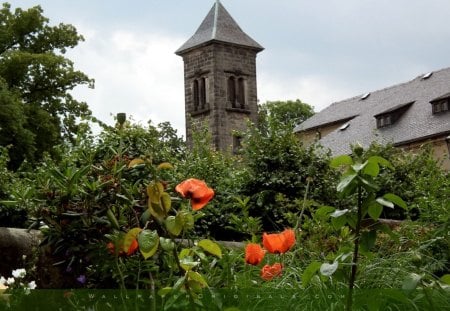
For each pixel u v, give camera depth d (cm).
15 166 3294
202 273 348
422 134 4444
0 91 3266
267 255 422
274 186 1042
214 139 6031
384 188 1189
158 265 338
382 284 356
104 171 384
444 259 426
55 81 3753
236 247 609
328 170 1055
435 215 511
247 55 6259
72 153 564
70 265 355
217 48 6147
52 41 3938
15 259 399
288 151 1087
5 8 3872
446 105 4512
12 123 3250
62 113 3784
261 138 1116
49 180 376
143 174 380
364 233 234
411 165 1358
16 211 638
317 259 445
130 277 338
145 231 247
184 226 253
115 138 679
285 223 967
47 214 364
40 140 3547
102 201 357
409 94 5056
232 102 6159
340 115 5709
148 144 769
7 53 3719
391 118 4869
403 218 1070
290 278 383
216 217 858
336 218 239
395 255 429
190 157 1038
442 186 664
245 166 1097
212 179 1009
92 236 357
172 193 350
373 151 1447
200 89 6212
